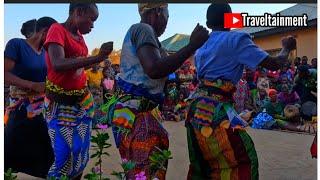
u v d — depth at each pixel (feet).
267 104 31.60
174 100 35.53
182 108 35.47
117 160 18.25
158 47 9.21
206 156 10.13
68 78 10.91
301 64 34.99
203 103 9.93
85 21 10.85
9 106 13.83
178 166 17.90
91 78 32.99
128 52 9.43
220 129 9.82
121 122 9.35
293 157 19.49
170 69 8.82
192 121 10.12
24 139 13.71
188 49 8.74
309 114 30.58
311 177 16.05
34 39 13.15
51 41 10.32
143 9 9.70
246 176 9.81
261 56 9.70
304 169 17.24
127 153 9.37
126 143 9.38
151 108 9.45
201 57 10.18
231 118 9.80
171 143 23.63
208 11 10.41
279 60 9.95
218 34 10.20
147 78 9.36
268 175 16.38
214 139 9.86
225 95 9.93
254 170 9.85
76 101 11.19
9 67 12.86
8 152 13.76
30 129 13.69
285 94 31.71
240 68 10.00
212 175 10.17
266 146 22.54
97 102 33.24
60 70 9.96
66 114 11.12
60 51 10.25
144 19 9.74
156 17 9.71
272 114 31.24
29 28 13.20
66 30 10.66
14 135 13.66
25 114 13.61
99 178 7.45
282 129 29.19
